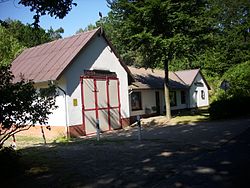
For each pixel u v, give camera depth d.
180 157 10.73
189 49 24.42
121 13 24.78
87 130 21.70
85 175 8.81
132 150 12.70
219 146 12.47
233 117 24.47
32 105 9.98
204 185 7.33
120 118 24.73
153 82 33.72
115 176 8.57
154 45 23.53
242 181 7.44
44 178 8.67
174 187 7.33
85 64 21.95
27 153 13.05
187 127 20.56
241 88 27.70
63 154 12.52
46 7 10.59
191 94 41.66
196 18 23.84
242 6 41.69
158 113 33.50
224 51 40.19
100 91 23.05
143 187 7.50
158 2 22.19
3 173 8.70
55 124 21.03
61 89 19.36
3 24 11.86
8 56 35.19
